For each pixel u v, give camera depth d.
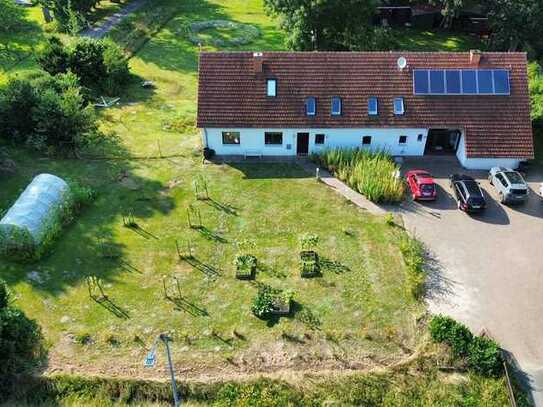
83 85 53.75
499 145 41.25
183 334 29.95
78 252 34.94
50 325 30.45
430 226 37.03
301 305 31.55
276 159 43.44
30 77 50.25
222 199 39.28
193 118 49.38
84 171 42.22
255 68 42.25
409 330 30.20
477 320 30.77
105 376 27.94
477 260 34.53
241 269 33.44
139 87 54.97
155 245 35.50
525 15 53.69
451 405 26.73
